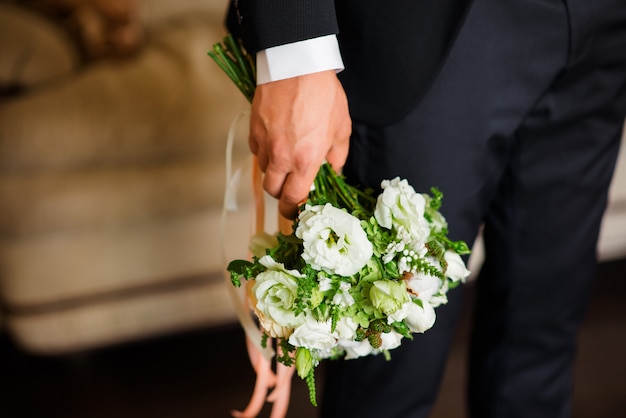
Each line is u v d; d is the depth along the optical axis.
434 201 0.87
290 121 0.82
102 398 1.51
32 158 1.42
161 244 1.51
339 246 0.78
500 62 0.90
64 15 1.81
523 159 1.00
